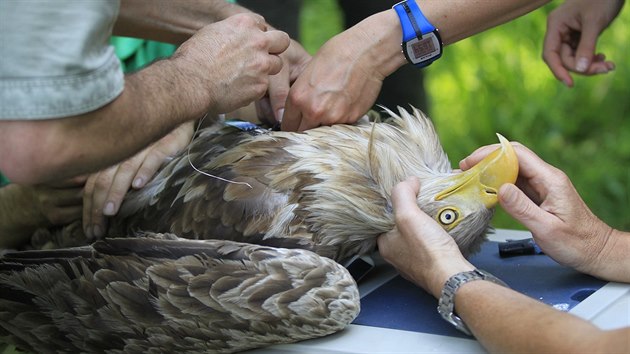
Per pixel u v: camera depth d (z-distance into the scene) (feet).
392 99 14.98
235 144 9.29
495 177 8.68
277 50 8.80
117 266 8.26
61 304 8.48
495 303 7.50
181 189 9.16
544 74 20.79
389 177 9.00
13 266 8.68
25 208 10.09
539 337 7.03
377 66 9.44
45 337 8.74
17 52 6.72
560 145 19.89
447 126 20.42
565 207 8.63
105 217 9.61
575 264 8.84
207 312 8.05
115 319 8.31
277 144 9.11
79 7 6.84
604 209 18.53
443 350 7.88
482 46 21.15
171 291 8.06
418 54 9.42
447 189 8.76
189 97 7.90
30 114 6.80
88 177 9.48
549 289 8.95
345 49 9.34
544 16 20.84
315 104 9.24
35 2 6.70
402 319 8.56
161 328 8.23
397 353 7.87
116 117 7.23
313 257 8.20
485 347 7.52
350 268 9.72
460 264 8.04
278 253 8.17
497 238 10.79
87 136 7.11
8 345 9.61
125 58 12.84
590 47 11.81
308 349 8.10
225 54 8.30
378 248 9.24
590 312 8.24
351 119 9.49
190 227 8.98
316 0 23.72
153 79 7.72
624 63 20.51
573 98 20.54
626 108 20.30
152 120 7.54
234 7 10.28
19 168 7.02
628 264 8.76
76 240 10.09
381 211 8.95
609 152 19.53
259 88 8.57
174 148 9.73
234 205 8.87
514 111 20.51
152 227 9.23
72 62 6.82
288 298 7.97
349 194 8.86
